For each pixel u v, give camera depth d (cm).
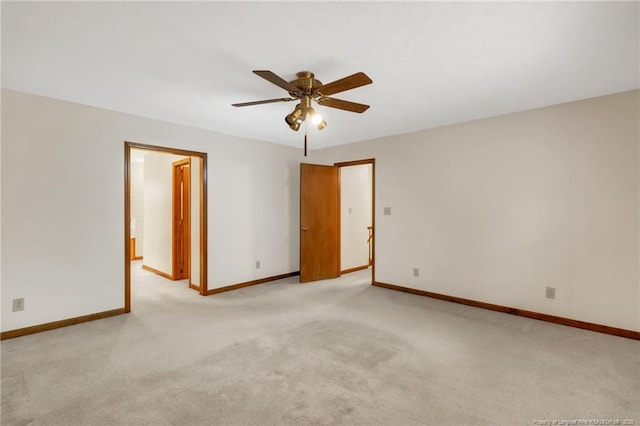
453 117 372
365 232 643
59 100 312
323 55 220
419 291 438
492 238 372
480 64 234
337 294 441
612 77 258
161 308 377
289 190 545
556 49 212
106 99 312
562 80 263
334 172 545
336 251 549
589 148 309
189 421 179
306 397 201
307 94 244
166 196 551
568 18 177
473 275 388
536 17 176
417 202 438
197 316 350
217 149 441
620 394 204
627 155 290
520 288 352
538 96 302
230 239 459
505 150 360
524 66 238
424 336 296
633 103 286
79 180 326
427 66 237
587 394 204
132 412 186
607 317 301
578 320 316
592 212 308
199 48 211
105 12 171
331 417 182
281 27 186
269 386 213
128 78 260
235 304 394
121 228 355
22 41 202
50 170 308
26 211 296
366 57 222
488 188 374
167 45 207
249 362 246
